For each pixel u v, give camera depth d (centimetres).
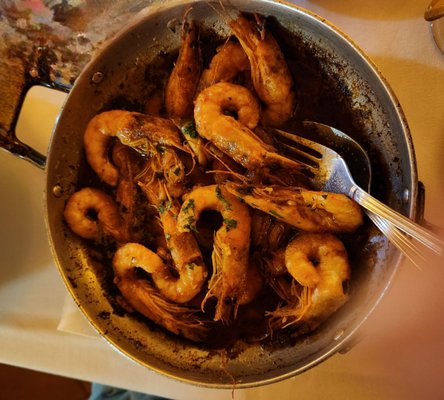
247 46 41
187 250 42
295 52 42
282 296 43
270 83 41
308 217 39
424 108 43
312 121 42
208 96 40
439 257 42
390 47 44
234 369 41
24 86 47
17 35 47
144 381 52
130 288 44
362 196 37
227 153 41
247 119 41
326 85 41
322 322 40
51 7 46
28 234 54
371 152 40
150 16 42
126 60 44
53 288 54
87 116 45
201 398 50
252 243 43
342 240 41
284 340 41
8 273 55
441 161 43
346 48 39
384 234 37
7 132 46
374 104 39
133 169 46
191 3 41
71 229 45
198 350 42
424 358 44
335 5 46
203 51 44
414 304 43
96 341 52
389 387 45
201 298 44
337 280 38
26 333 54
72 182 45
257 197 40
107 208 45
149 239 46
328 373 47
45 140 52
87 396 81
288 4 38
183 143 43
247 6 40
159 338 43
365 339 45
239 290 42
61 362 53
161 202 43
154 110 46
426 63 43
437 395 44
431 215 43
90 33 47
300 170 41
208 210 43
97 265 45
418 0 44
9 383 81
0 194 55
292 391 48
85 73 43
